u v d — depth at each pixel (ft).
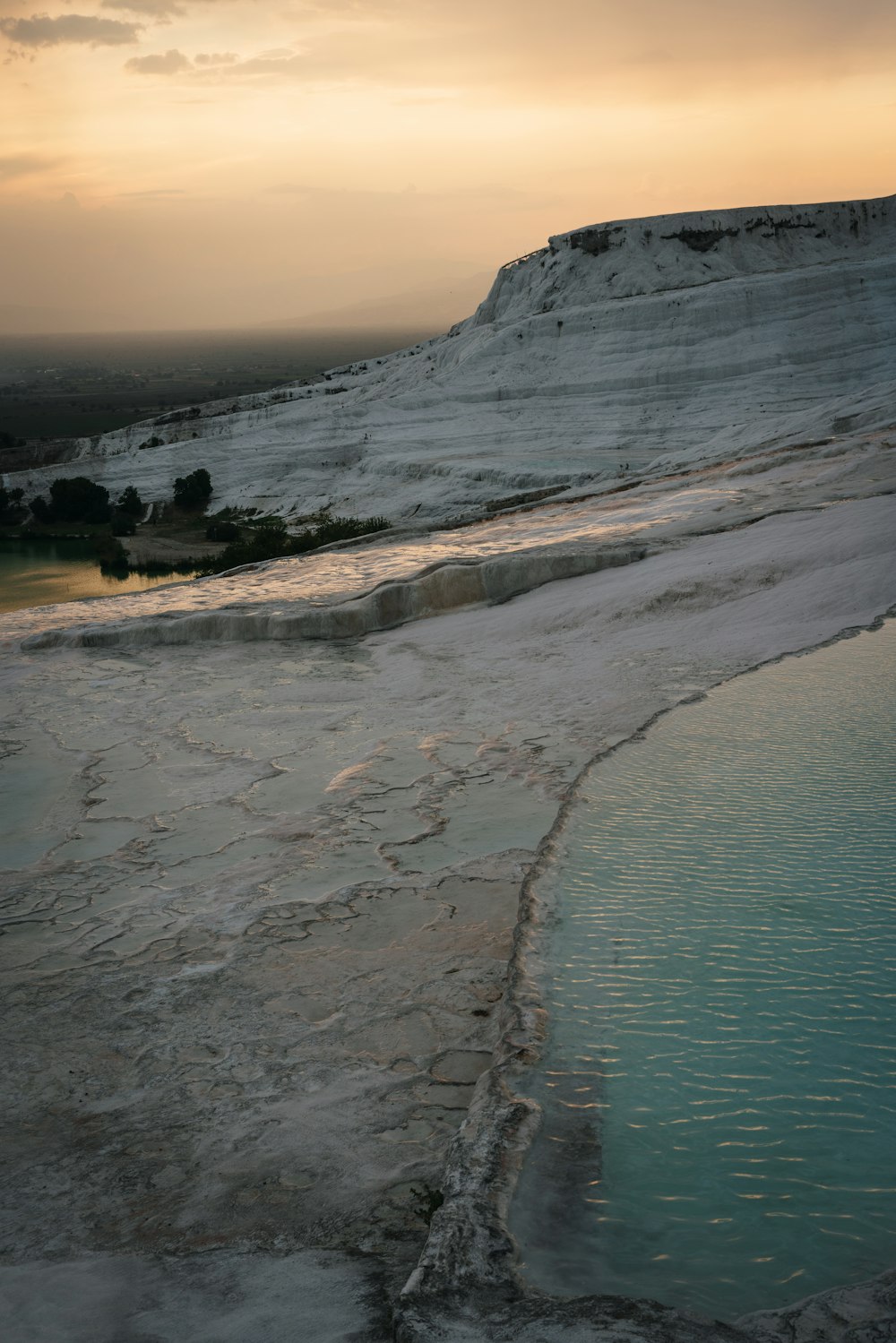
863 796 18.71
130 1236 12.80
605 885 16.53
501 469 183.32
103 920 22.04
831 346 237.45
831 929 14.30
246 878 23.54
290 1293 11.23
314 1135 14.64
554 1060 12.38
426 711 35.09
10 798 29.89
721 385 231.91
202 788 29.81
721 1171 10.34
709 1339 8.13
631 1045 12.44
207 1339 10.50
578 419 228.84
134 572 170.60
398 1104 15.26
